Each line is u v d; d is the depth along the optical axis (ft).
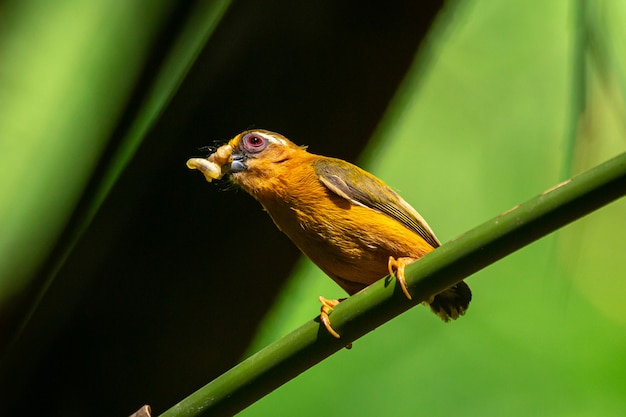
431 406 48.52
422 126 54.13
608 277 50.60
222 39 27.17
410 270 21.18
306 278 48.70
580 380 47.47
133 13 32.96
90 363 25.86
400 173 53.47
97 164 27.22
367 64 27.86
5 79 39.40
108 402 25.85
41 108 38.93
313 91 27.84
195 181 26.76
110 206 26.30
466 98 54.70
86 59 38.73
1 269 29.35
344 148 28.22
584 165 25.26
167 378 26.05
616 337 48.78
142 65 27.35
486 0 56.49
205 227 26.76
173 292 26.37
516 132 54.19
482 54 55.36
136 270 26.03
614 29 29.68
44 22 40.34
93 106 37.04
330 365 50.01
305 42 27.53
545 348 48.65
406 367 49.55
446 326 50.85
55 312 25.71
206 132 27.14
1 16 39.55
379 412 48.67
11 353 25.70
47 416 25.53
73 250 26.08
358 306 21.54
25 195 35.99
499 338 50.08
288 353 21.63
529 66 55.16
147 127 29.09
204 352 26.40
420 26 27.99
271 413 48.98
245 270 26.99
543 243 53.47
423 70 29.94
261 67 27.43
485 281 52.29
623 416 45.83
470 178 53.62
